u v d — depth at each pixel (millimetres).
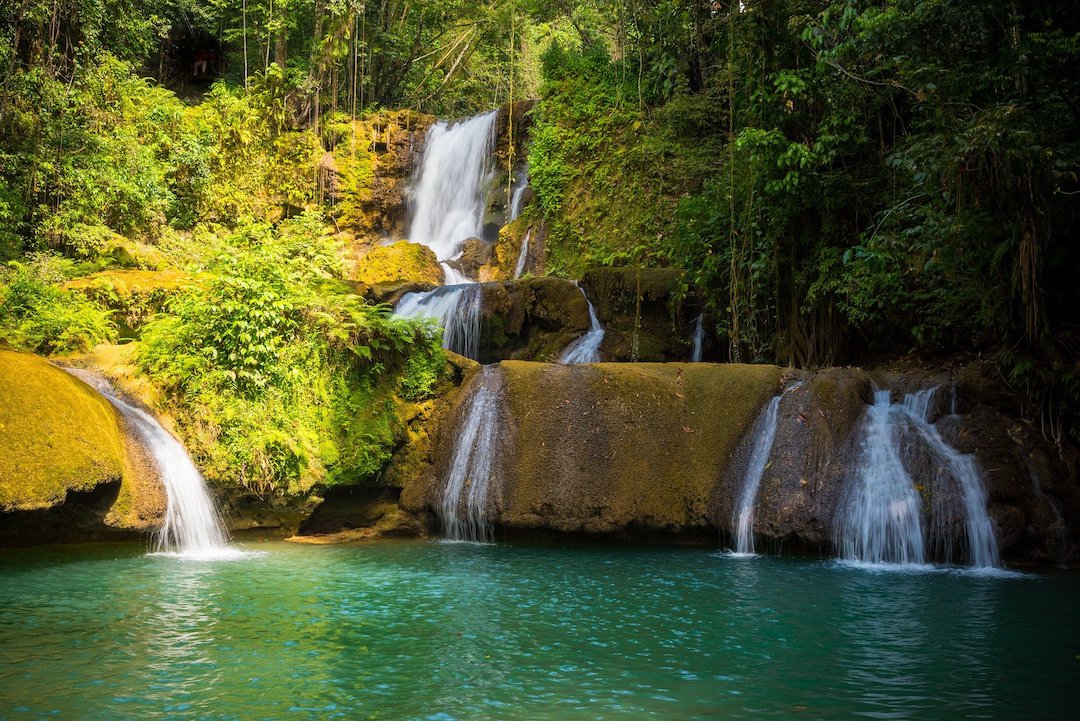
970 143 9555
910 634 6594
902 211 11727
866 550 9789
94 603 7254
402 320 12359
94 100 17969
